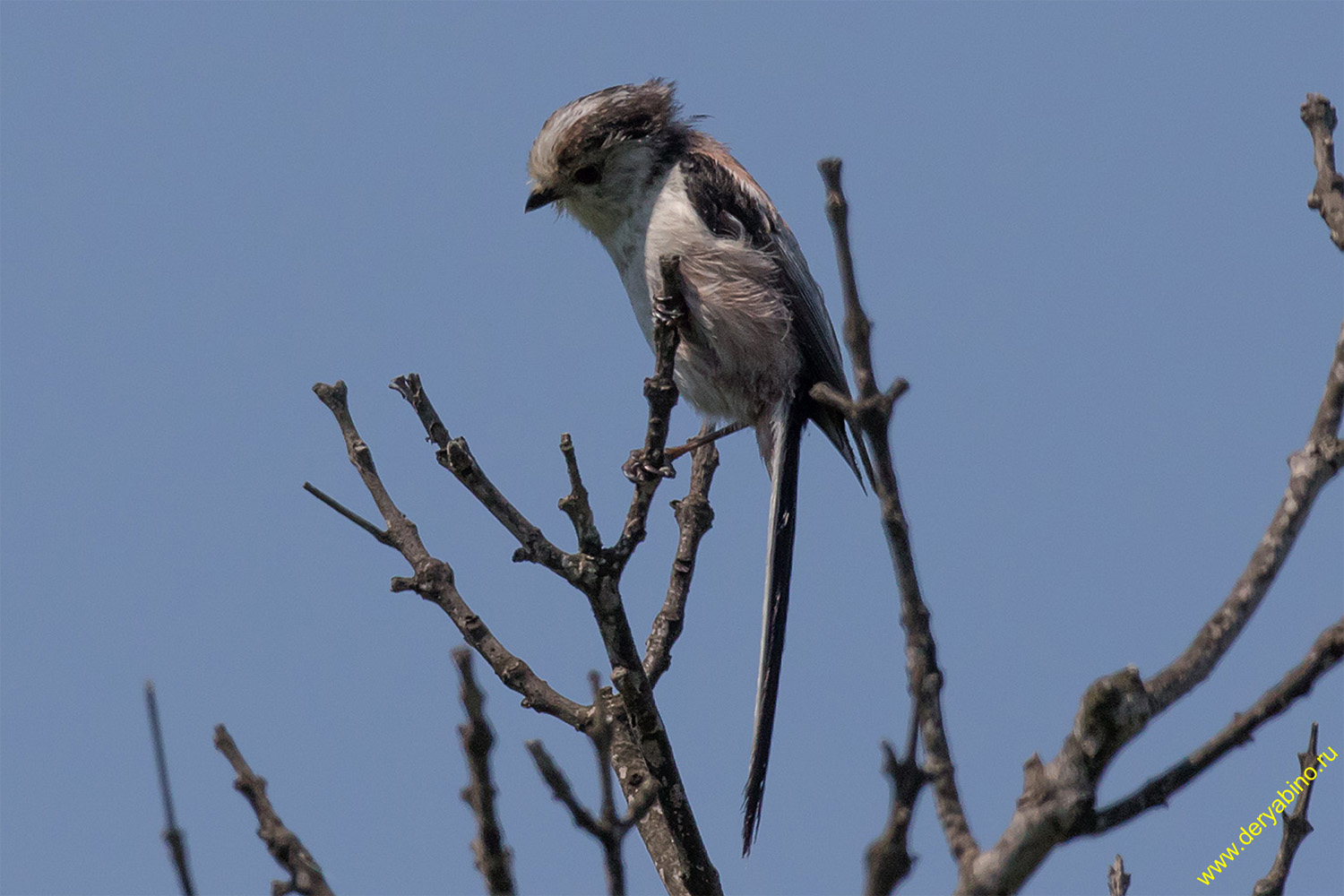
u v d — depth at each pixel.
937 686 4.84
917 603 4.84
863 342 4.74
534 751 4.37
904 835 4.23
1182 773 4.55
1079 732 4.57
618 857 4.36
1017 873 4.56
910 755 4.29
